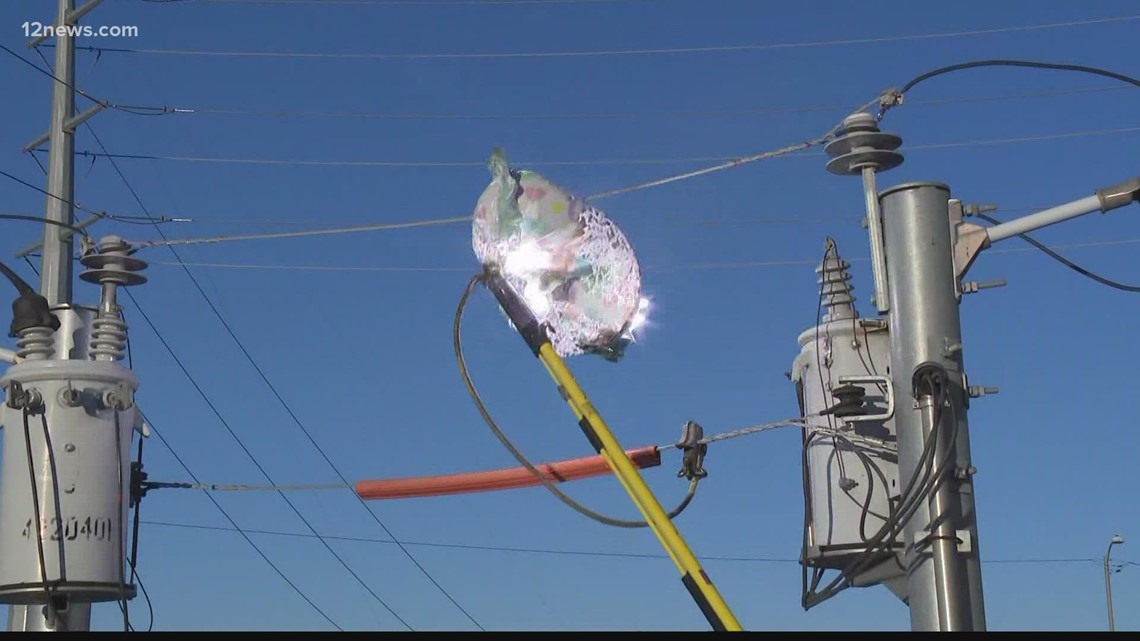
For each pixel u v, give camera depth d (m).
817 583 9.48
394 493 10.55
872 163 9.07
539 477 7.48
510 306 7.49
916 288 8.70
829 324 9.85
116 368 10.81
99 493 10.59
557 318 7.62
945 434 8.34
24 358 10.88
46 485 10.49
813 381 9.81
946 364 8.55
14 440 10.72
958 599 8.09
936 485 8.24
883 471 9.36
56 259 16.12
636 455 9.86
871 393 9.60
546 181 7.73
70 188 16.72
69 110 17.02
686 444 9.74
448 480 10.50
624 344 7.65
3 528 10.55
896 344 8.68
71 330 11.44
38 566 10.34
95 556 10.48
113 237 11.50
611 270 7.71
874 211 9.01
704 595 6.93
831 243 10.09
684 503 9.71
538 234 7.64
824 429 9.41
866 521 9.28
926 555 8.21
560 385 7.27
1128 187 8.67
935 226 8.80
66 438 10.57
